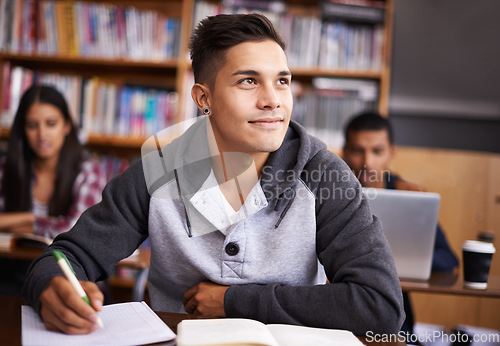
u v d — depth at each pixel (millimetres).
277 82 1016
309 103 2889
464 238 2605
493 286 1513
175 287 1183
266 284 993
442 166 2633
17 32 3068
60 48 3043
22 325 865
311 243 1072
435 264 1822
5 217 2170
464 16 3000
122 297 2971
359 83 2879
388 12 2795
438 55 3027
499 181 2600
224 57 1013
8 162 2412
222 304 954
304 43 2852
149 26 2984
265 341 755
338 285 917
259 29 1016
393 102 3061
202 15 2926
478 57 2994
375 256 943
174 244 1113
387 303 890
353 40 2834
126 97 3004
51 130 2402
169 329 841
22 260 1979
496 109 2980
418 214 1538
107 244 1097
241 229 1071
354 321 886
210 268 1089
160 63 2951
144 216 1143
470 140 3027
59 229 2225
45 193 2455
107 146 3311
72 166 2412
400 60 3055
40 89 2447
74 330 816
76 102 3014
